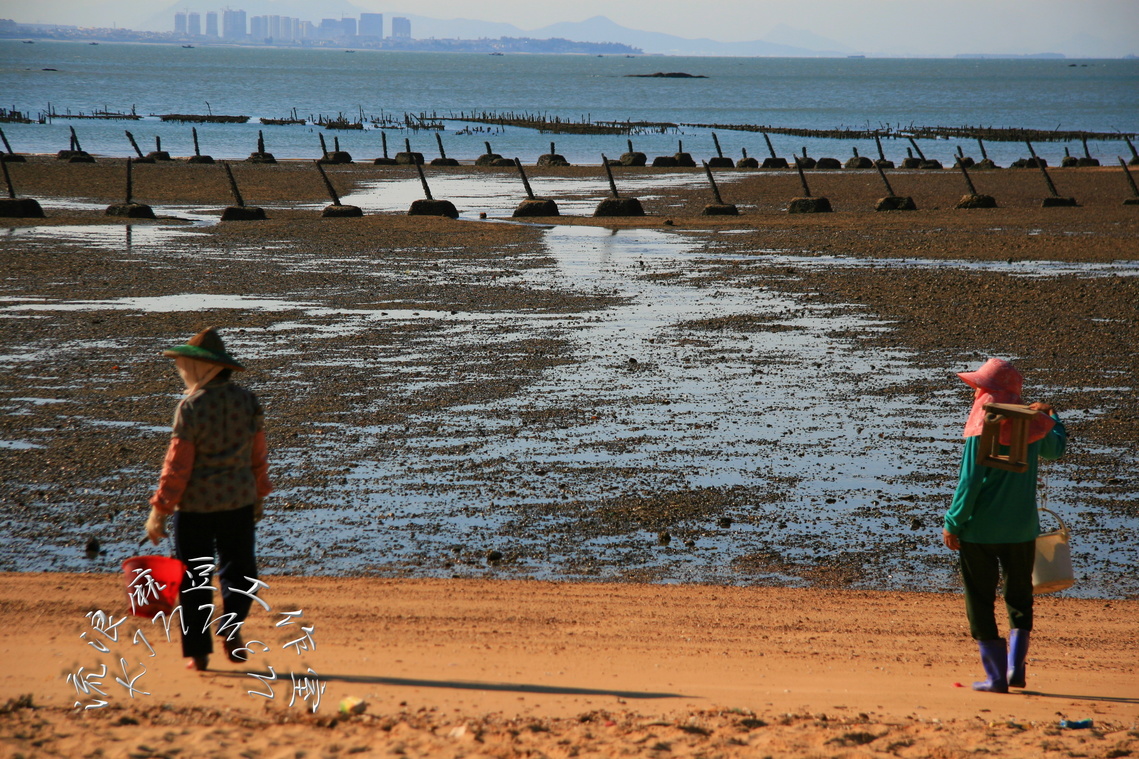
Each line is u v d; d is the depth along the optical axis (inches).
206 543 779.4
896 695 778.2
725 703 738.8
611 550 1163.9
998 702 767.7
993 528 799.1
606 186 7219.5
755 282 3137.3
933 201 6102.4
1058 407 1749.5
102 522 1211.9
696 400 1795.0
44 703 682.2
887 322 2508.6
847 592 1057.5
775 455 1502.2
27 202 4756.4
